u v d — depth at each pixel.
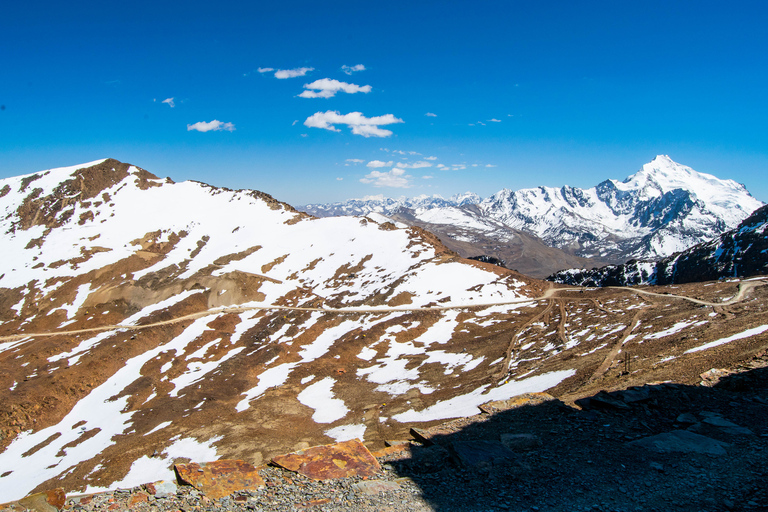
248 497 18.28
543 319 106.94
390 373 89.25
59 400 93.31
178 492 18.88
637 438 22.39
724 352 40.00
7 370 103.81
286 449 61.47
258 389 90.19
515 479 18.73
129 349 113.69
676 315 76.38
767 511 14.20
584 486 17.53
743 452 19.05
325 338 116.69
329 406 76.44
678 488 16.66
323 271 165.12
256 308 139.00
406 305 130.75
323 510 16.91
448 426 29.28
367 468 21.27
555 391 49.34
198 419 77.94
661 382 33.25
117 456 68.88
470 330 109.06
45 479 66.12
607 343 68.69
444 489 18.31
